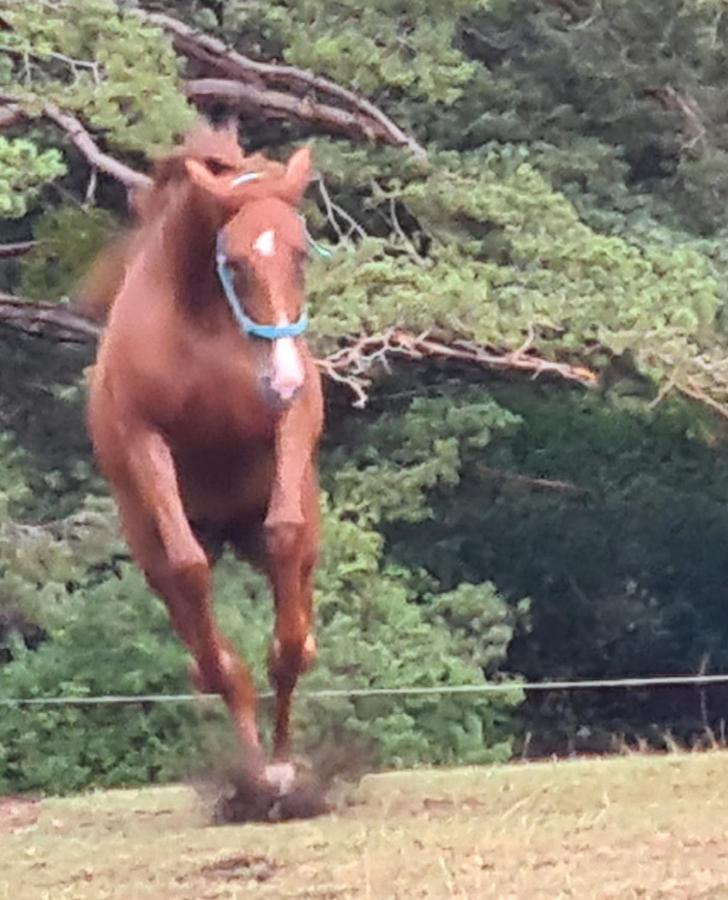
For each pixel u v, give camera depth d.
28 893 6.87
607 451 18.56
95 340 15.71
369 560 15.56
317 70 16.17
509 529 18.75
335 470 16.61
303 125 16.95
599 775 9.80
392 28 16.33
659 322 14.76
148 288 8.04
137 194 8.83
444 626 16.22
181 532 7.91
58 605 15.01
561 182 17.86
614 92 18.28
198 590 7.93
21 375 17.23
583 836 7.59
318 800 8.46
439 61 16.33
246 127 17.28
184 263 7.92
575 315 14.85
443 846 7.38
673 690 19.30
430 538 18.42
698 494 18.84
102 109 14.65
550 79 18.56
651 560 19.31
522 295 14.87
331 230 17.06
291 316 7.56
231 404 7.93
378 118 16.30
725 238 17.59
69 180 17.64
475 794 9.01
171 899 6.64
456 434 16.73
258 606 15.09
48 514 16.45
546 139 18.44
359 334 14.70
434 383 17.28
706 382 14.96
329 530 15.49
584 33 18.14
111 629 14.91
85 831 8.42
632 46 18.22
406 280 14.81
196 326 7.94
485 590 16.47
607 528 19.03
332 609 15.56
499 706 16.52
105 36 14.98
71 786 14.68
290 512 7.92
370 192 16.86
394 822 8.09
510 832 7.70
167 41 15.15
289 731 8.50
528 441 18.44
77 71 15.16
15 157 13.94
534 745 18.75
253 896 6.60
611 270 15.28
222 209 7.64
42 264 15.73
